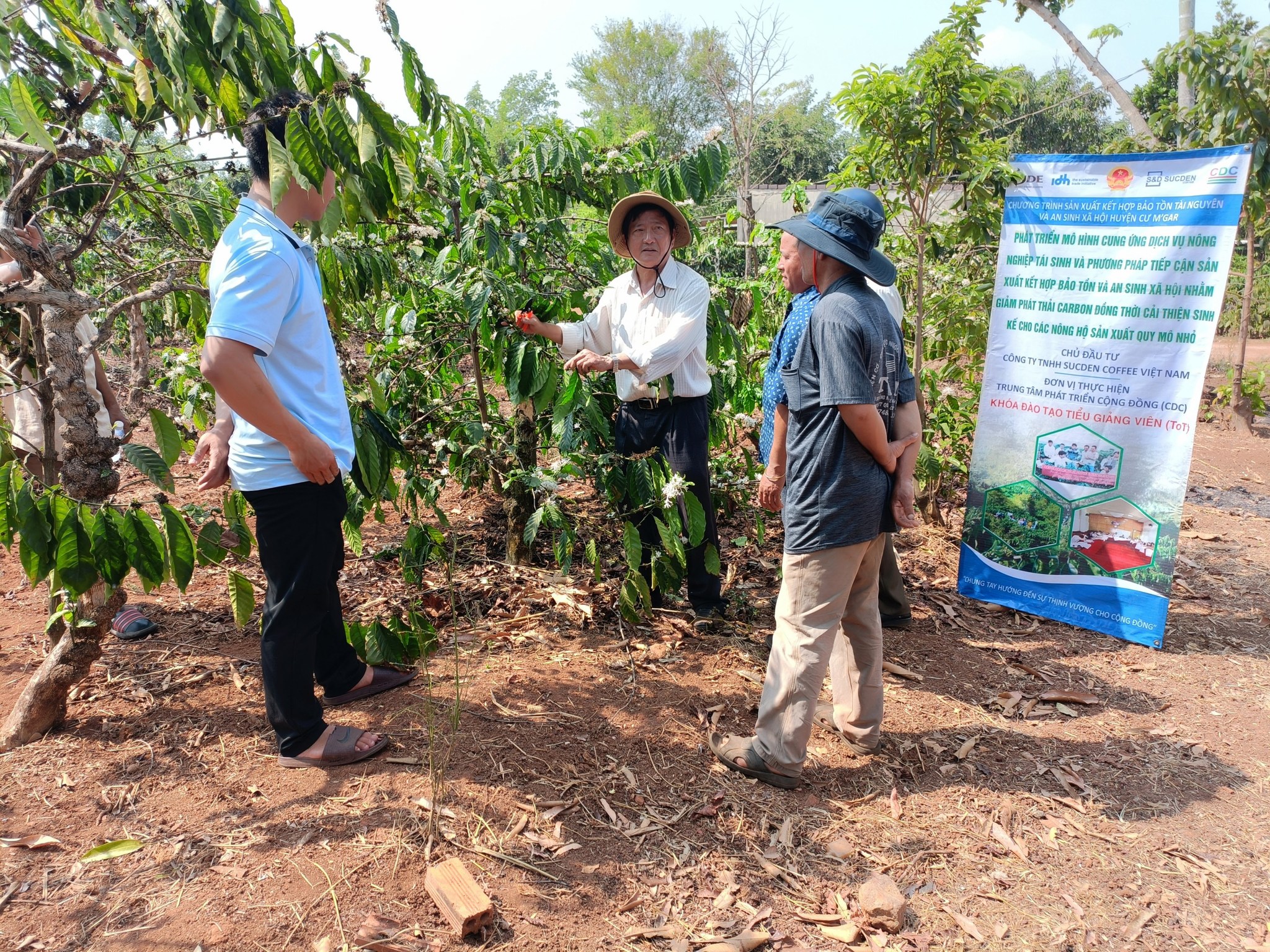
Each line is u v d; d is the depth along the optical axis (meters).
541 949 1.80
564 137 3.54
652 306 3.18
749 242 4.64
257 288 1.90
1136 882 2.15
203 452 2.27
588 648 3.20
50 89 2.23
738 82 10.69
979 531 3.94
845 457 2.19
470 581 3.75
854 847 2.22
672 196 3.59
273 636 2.21
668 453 3.33
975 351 5.55
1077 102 24.52
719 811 2.31
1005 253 3.75
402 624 2.93
